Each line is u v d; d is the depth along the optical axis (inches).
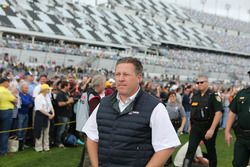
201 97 238.4
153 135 102.0
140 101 104.4
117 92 109.5
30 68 884.6
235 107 201.3
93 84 223.5
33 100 336.2
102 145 105.2
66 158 304.0
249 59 2662.4
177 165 281.9
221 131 537.0
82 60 1293.1
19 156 300.2
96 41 1748.3
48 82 398.6
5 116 293.7
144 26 2384.4
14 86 313.7
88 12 2203.5
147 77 1289.4
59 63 1247.5
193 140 240.5
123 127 102.7
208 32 2883.9
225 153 370.9
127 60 105.3
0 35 1459.2
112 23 2156.7
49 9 1947.6
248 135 194.1
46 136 327.0
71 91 375.6
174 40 2292.1
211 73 1697.8
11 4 1780.3
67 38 1662.2
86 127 113.8
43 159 294.7
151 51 1973.4
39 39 1660.9
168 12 2935.5
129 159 101.6
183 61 1894.7
